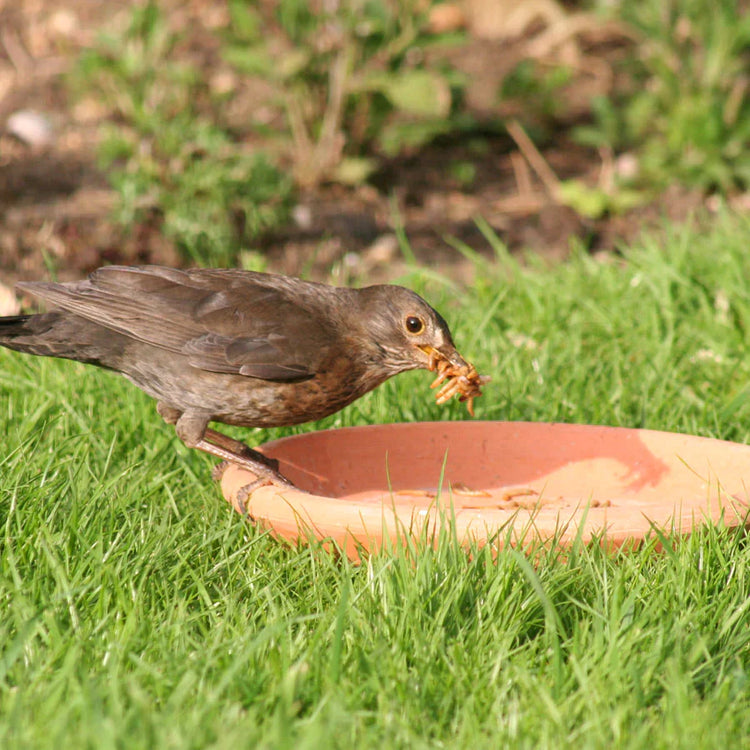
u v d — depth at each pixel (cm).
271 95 1967
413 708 549
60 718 496
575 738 525
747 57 1972
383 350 838
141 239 1505
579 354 1114
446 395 840
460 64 2144
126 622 609
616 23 2175
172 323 822
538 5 2209
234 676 561
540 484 873
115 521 757
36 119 1828
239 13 1777
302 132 1792
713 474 818
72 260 1459
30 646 588
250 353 811
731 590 661
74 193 1652
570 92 2097
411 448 882
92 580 651
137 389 995
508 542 661
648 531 689
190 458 904
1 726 500
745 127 1752
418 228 1684
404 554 663
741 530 715
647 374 1053
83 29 2084
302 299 842
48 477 812
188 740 488
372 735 518
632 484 852
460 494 834
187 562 716
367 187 1797
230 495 785
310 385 829
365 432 878
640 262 1312
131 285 838
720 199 1495
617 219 1712
